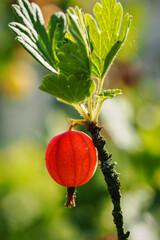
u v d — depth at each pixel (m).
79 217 0.43
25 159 0.48
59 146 0.20
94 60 0.21
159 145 0.37
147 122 0.39
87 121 0.21
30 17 0.22
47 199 0.44
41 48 0.21
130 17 0.21
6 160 0.49
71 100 0.20
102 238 0.42
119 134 0.37
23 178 0.46
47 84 0.20
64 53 0.20
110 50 0.21
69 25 0.20
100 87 0.21
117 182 0.20
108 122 0.37
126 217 0.37
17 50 0.50
